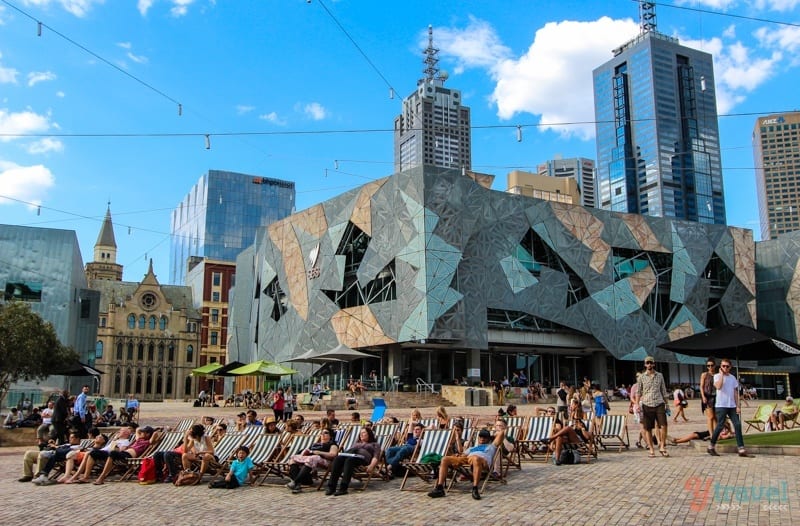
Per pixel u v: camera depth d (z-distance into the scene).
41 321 36.28
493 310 57.16
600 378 64.31
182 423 21.31
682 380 67.94
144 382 100.12
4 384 35.03
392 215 55.09
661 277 65.62
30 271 56.75
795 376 71.19
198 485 14.46
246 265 86.25
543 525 9.70
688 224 67.44
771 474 12.56
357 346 56.75
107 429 26.27
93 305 65.38
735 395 15.65
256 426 17.12
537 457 16.92
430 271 51.69
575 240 60.31
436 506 11.41
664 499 10.92
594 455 16.11
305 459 13.59
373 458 13.73
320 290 61.44
